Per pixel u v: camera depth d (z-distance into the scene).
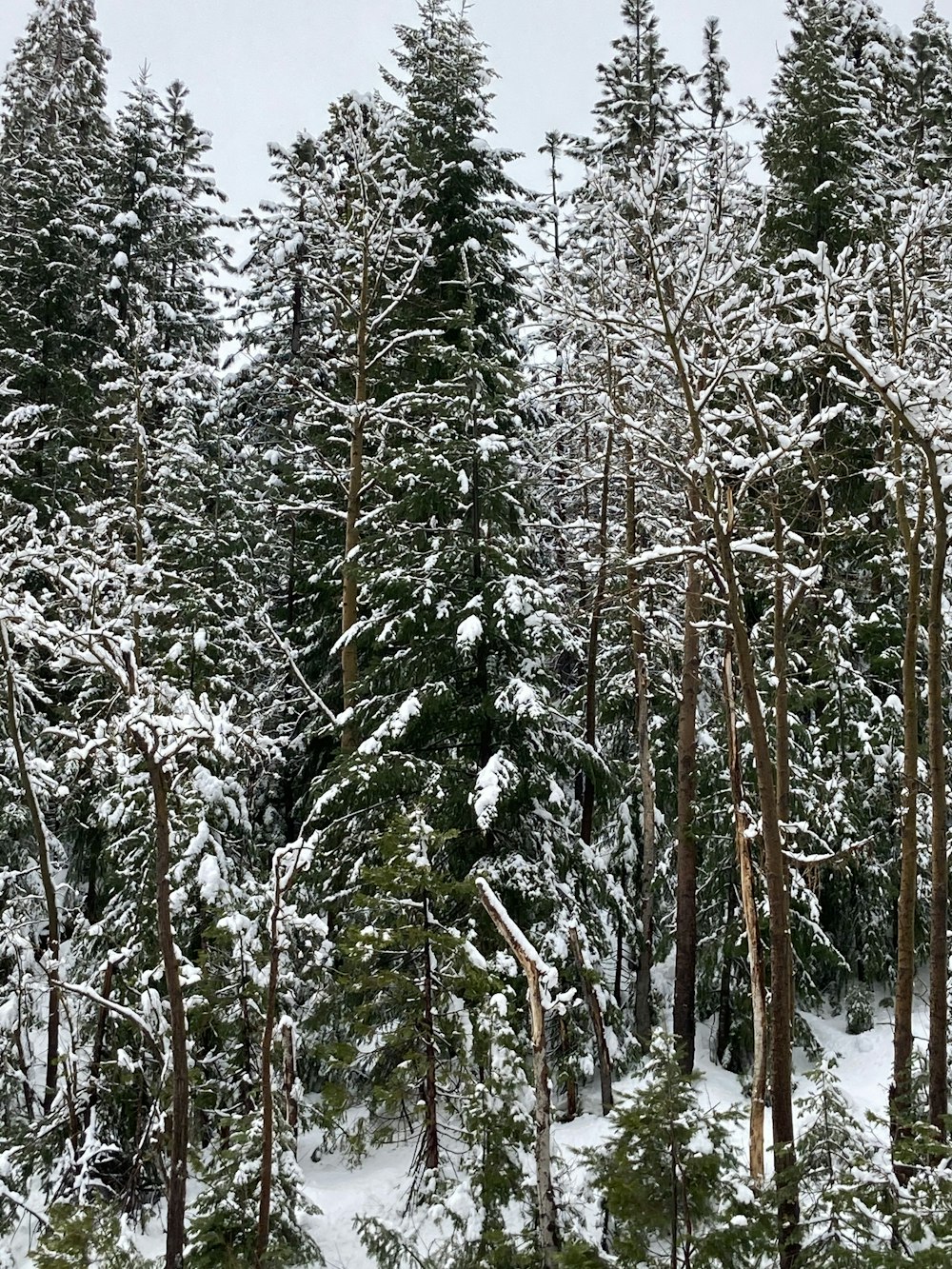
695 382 10.09
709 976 14.45
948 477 9.23
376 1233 8.23
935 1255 5.72
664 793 15.84
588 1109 11.73
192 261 26.17
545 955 11.14
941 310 11.67
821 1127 7.19
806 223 15.93
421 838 9.55
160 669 13.84
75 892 15.38
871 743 14.27
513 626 12.10
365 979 9.16
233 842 12.75
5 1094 10.72
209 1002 9.90
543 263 12.56
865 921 14.87
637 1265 5.86
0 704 13.20
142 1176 9.81
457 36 18.11
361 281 15.47
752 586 13.72
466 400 12.93
